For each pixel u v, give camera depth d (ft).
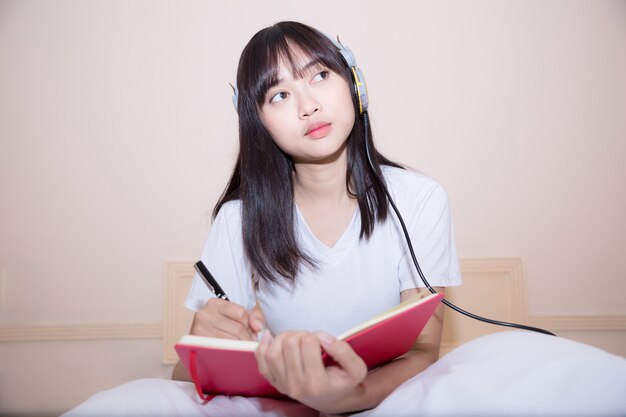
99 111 7.52
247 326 2.64
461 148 7.41
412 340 2.46
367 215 3.35
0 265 7.49
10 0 7.47
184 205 7.49
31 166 7.55
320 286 3.39
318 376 1.88
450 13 7.39
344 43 7.39
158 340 7.46
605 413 1.70
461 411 1.76
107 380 7.43
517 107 7.39
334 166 3.28
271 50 2.98
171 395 2.28
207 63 7.46
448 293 7.33
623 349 7.34
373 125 7.37
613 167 7.35
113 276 7.50
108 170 7.53
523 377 1.80
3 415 7.30
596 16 7.33
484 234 7.42
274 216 3.35
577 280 7.39
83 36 7.50
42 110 7.53
